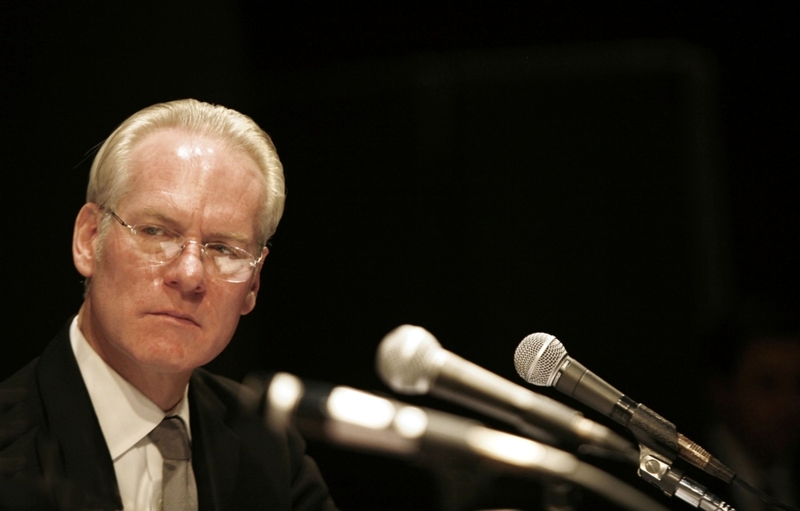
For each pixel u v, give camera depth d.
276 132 7.88
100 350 3.56
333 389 4.54
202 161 3.45
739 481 3.20
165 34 6.67
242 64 7.37
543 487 4.42
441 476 4.53
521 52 8.09
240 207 3.49
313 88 7.93
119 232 3.36
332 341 7.59
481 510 4.49
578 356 7.68
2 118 5.96
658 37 8.18
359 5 8.14
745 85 8.26
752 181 8.37
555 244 7.83
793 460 6.21
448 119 7.91
